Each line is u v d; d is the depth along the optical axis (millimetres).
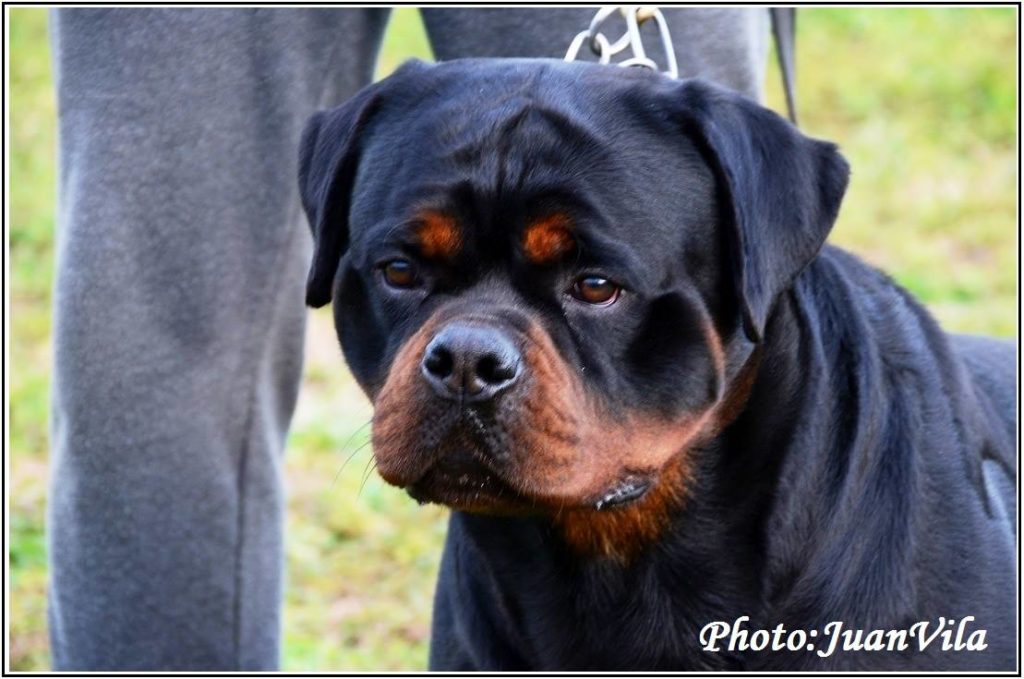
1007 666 5969
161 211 6633
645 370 5609
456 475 5375
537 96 5668
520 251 5520
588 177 5492
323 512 10672
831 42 18938
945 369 6281
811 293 5973
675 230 5582
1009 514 6434
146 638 6957
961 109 17156
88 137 6645
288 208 6840
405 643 9211
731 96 5742
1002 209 15023
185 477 6797
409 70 6008
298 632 9266
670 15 6703
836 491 5852
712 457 5824
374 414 5555
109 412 6707
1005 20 19047
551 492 5367
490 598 6211
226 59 6621
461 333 5270
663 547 5883
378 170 5805
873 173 15812
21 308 13547
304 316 7207
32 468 11086
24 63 17469
